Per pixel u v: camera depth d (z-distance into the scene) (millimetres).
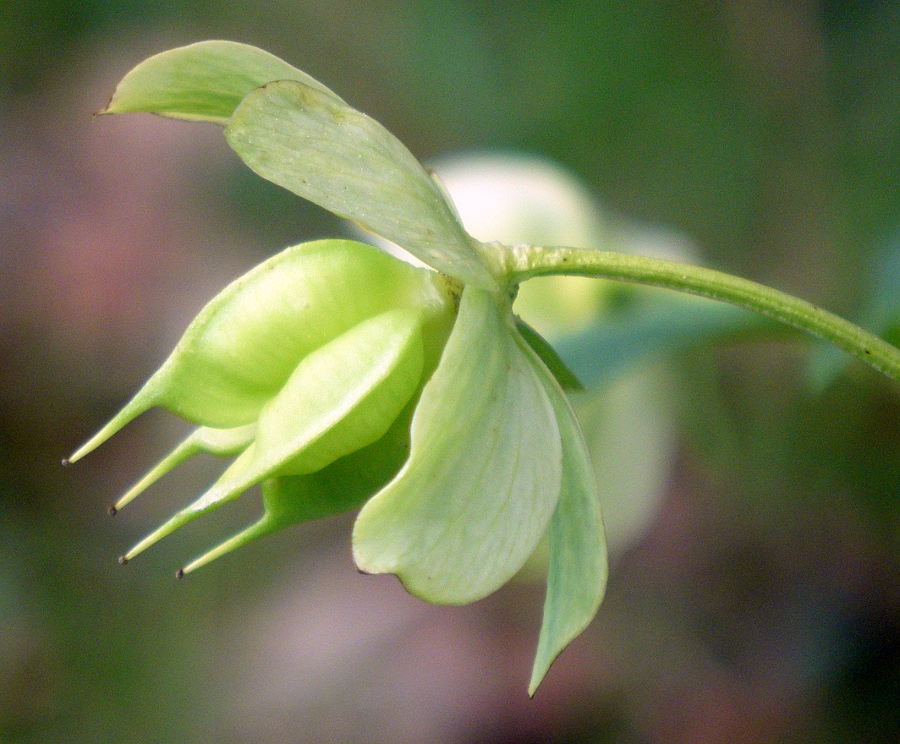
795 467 315
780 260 344
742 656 325
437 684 339
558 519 149
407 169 144
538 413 145
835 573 324
